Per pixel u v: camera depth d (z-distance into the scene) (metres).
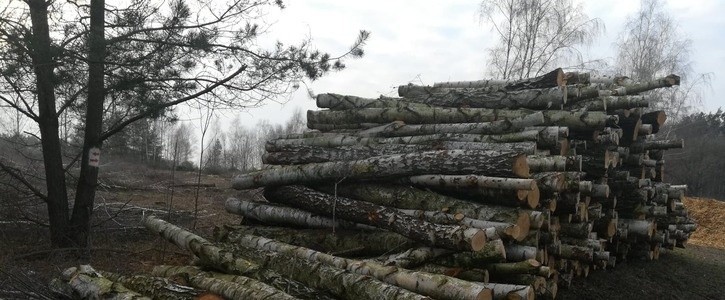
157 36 7.27
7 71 6.49
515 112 6.93
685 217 11.00
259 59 7.85
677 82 8.41
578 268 7.23
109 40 7.00
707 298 8.15
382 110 7.64
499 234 5.12
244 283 4.38
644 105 7.73
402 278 4.39
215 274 4.90
